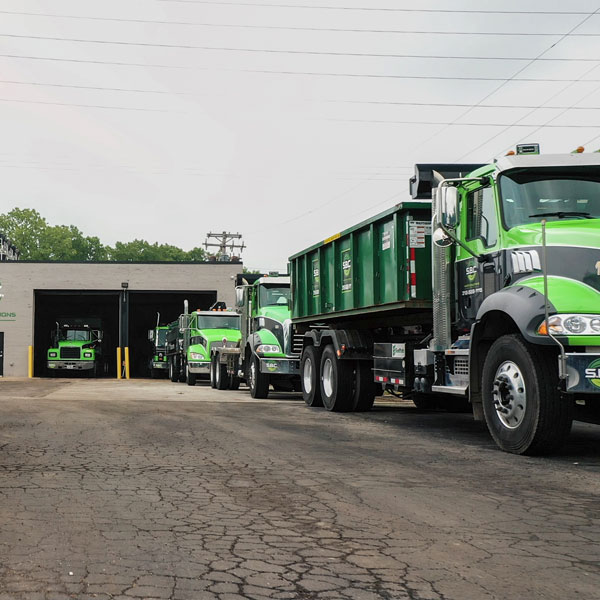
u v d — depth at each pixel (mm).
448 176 10648
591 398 8070
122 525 4758
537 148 9008
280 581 3656
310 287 15344
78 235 107500
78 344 43000
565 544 4379
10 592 3443
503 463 7465
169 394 20703
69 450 8172
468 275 9570
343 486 6137
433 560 4035
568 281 7668
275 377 18562
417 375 10805
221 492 5863
